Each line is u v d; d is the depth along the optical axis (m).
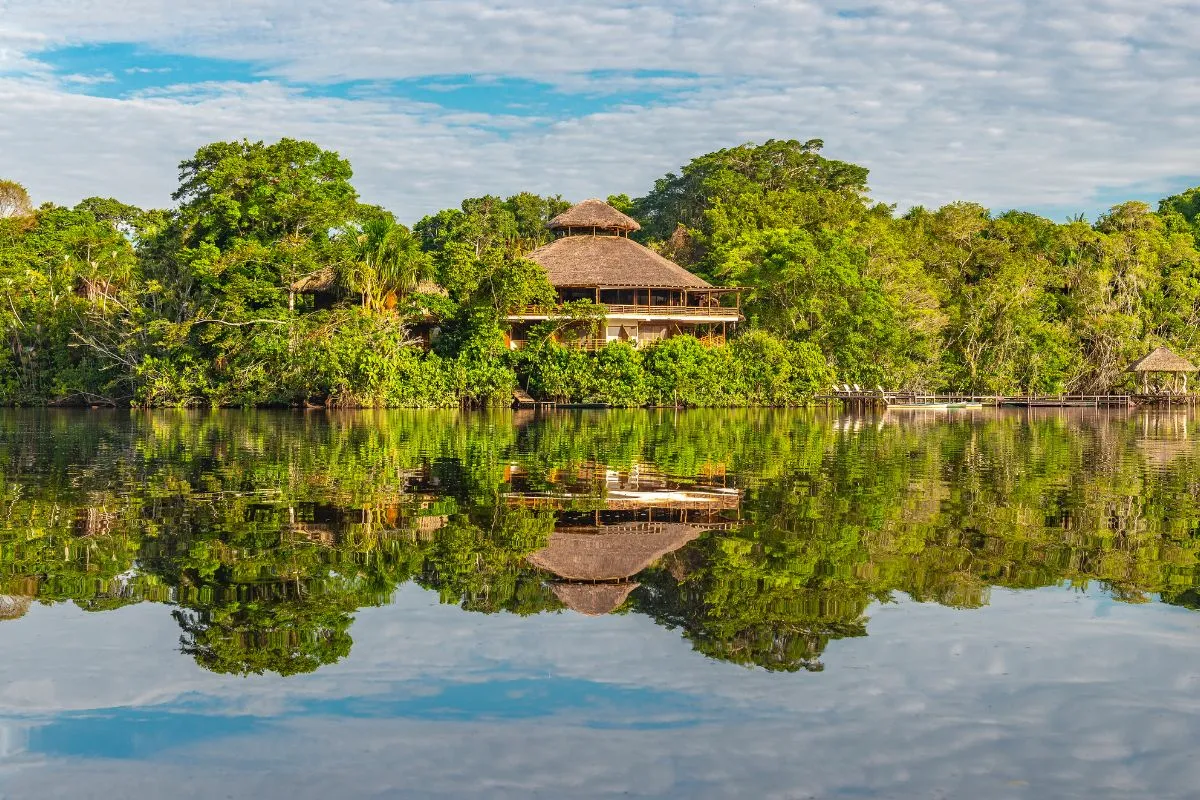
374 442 33.97
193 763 7.79
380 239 65.44
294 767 7.73
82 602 11.92
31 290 69.44
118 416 52.41
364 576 13.20
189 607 11.73
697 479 23.38
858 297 73.62
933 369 79.69
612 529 16.55
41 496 20.05
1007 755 7.98
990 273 85.94
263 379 60.12
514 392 64.06
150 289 67.12
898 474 24.88
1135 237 90.56
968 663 9.95
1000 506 19.34
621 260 72.88
